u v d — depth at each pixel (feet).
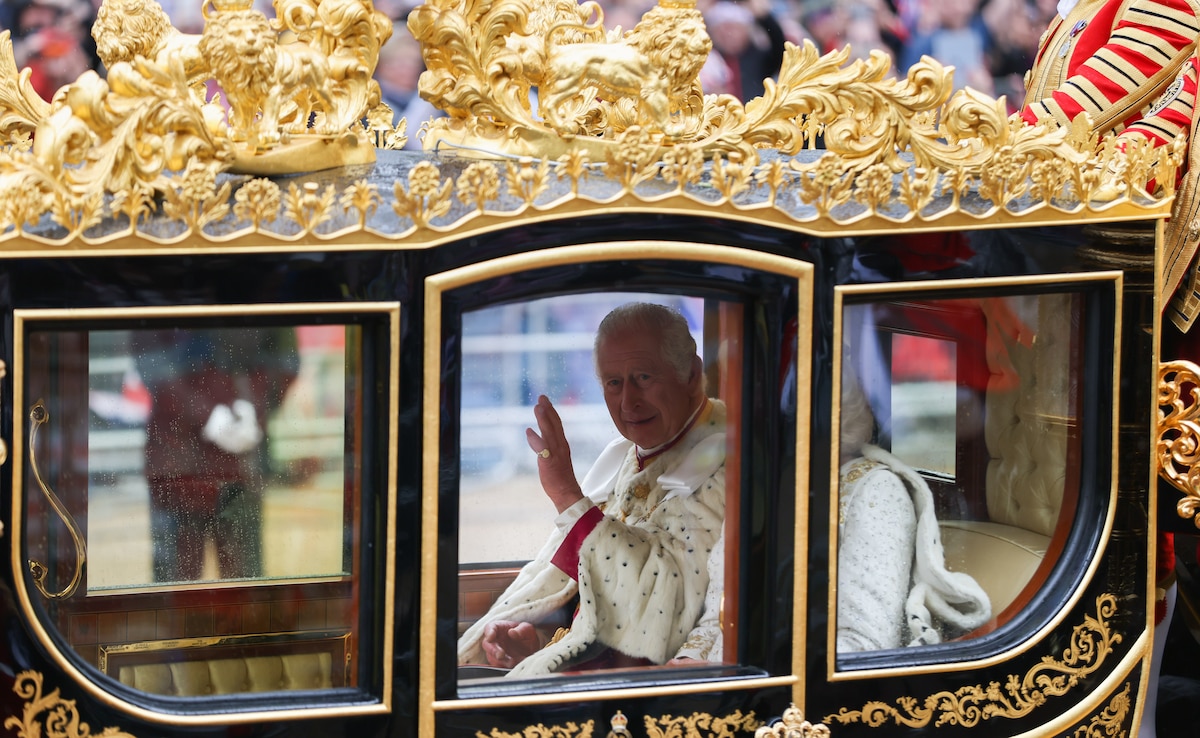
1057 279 16.63
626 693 15.88
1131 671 17.63
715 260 15.49
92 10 38.50
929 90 16.21
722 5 41.98
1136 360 17.16
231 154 15.03
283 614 16.47
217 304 14.42
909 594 16.80
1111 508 17.28
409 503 15.12
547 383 15.93
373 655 15.39
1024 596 17.26
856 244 15.92
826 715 16.42
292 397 15.57
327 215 14.65
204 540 16.42
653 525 16.87
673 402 16.58
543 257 15.07
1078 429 17.33
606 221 15.20
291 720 15.19
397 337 14.82
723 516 16.47
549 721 15.74
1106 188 16.75
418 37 16.66
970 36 43.98
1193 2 21.39
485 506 15.96
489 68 16.51
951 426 16.97
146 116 14.24
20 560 14.28
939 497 17.04
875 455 16.83
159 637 16.53
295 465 15.94
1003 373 17.02
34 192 13.73
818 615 16.21
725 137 16.39
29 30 38.04
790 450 15.92
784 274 15.69
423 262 14.80
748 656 16.34
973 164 16.29
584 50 16.47
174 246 14.21
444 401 15.06
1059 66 24.14
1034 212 16.43
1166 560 21.75
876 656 16.62
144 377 15.42
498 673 16.11
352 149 16.90
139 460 15.81
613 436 16.76
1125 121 21.66
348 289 14.69
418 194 14.65
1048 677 17.21
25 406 14.15
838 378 15.98
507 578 16.33
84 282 14.07
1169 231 20.06
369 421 15.07
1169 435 18.84
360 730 15.37
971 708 16.90
